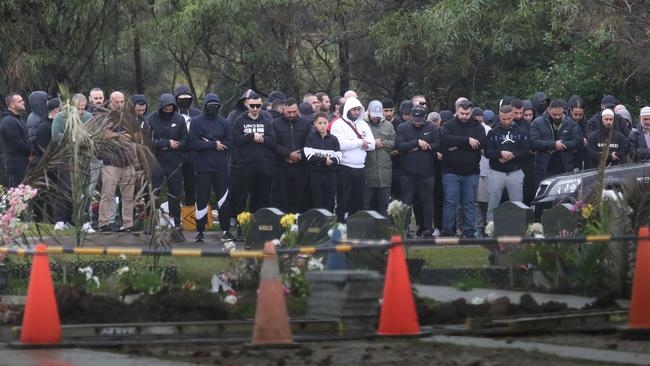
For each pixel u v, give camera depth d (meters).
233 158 30.80
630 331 16.08
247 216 22.86
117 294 19.62
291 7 51.56
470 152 31.73
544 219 23.42
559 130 32.84
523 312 18.16
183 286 19.36
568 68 49.22
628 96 49.00
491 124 36.09
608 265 21.50
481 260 23.31
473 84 52.53
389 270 15.98
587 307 19.02
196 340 15.67
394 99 54.25
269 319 15.05
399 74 53.72
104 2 49.19
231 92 54.88
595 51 48.78
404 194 32.12
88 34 49.28
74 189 21.94
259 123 30.66
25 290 20.72
